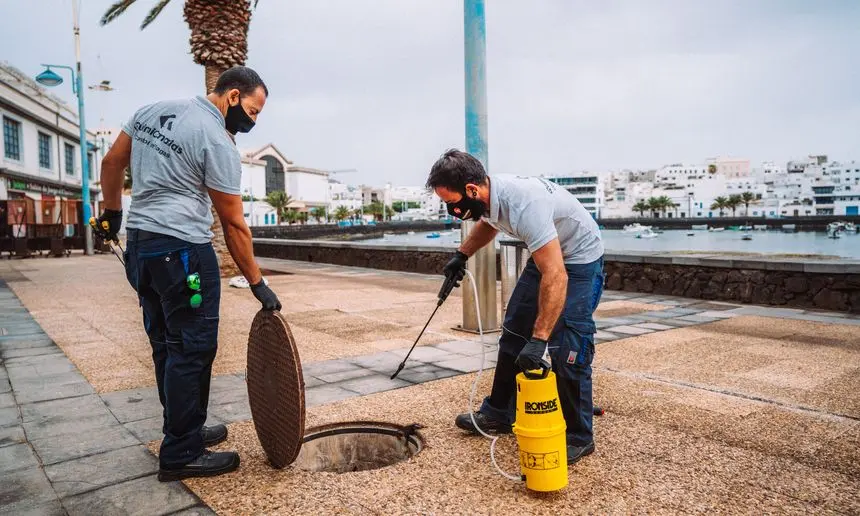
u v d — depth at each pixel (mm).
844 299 7113
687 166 197750
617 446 2781
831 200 135625
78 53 20656
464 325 5980
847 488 2316
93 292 9492
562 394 2598
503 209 2441
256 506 2189
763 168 196500
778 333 5738
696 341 5344
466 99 5582
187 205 2324
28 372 4312
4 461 2641
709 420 3148
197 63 10680
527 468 2223
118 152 2469
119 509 2172
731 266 8141
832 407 3363
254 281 2475
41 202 19828
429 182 2566
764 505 2174
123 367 4473
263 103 2523
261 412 2557
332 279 11805
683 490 2303
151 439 2928
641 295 8945
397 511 2141
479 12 5453
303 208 112062
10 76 28125
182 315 2334
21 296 8945
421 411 3342
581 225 2588
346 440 3146
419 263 13438
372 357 4789
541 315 2312
